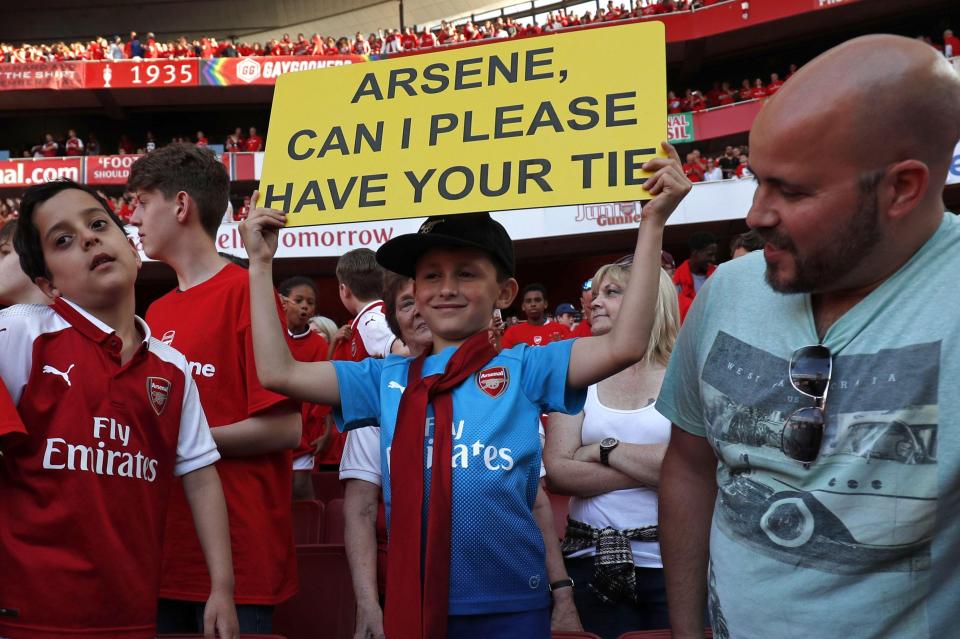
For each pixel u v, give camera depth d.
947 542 1.06
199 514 1.77
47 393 1.57
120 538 1.59
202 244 2.20
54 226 1.65
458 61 1.75
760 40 22.00
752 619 1.17
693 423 1.42
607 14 22.69
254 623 1.99
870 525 1.07
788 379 1.16
